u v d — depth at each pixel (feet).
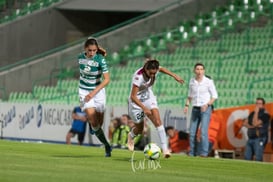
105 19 301.63
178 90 219.61
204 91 157.38
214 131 171.94
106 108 191.62
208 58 239.71
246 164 130.62
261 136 162.50
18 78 264.72
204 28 259.60
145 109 117.08
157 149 110.83
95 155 134.31
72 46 285.23
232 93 207.00
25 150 143.95
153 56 254.88
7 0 307.58
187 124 176.86
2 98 258.98
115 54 262.88
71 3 289.94
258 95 202.69
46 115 207.21
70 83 249.96
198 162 129.90
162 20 269.03
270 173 113.29
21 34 282.97
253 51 221.66
